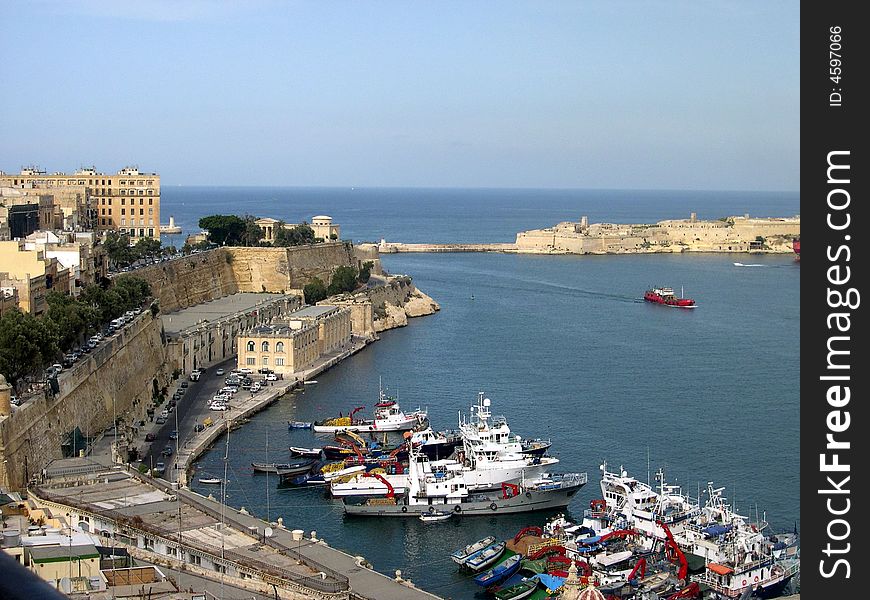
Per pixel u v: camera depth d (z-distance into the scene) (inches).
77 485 6314.0
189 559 5128.0
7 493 5743.1
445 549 6796.3
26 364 7436.0
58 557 4222.4
